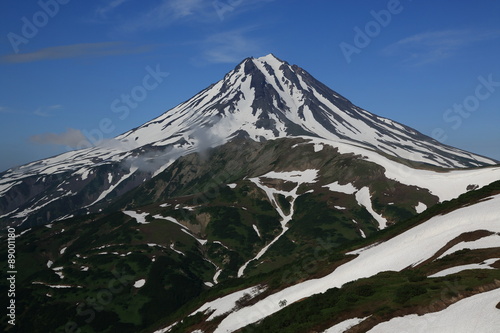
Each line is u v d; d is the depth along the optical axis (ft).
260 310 262.47
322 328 175.73
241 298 298.35
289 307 222.89
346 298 193.06
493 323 134.92
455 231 253.03
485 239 226.38
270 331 200.03
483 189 315.78
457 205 306.96
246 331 223.51
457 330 139.74
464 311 147.74
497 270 178.50
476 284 166.40
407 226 318.45
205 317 293.84
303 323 185.68
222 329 258.98
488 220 246.47
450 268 202.39
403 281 198.90
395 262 253.03
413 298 169.17
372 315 166.50
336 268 283.38
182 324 301.02
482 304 147.02
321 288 260.21
